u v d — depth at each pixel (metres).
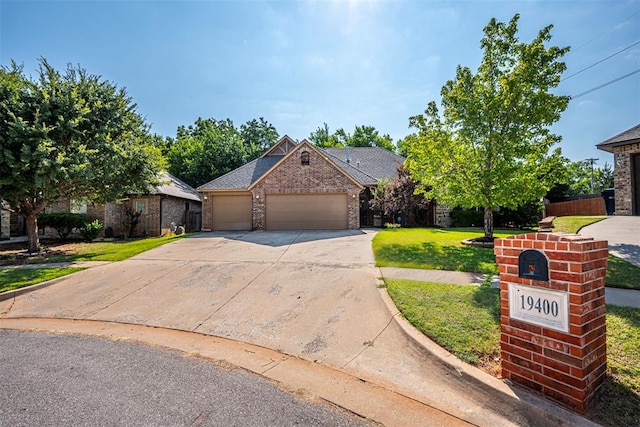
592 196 27.02
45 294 7.05
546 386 2.67
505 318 2.99
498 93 10.02
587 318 2.57
